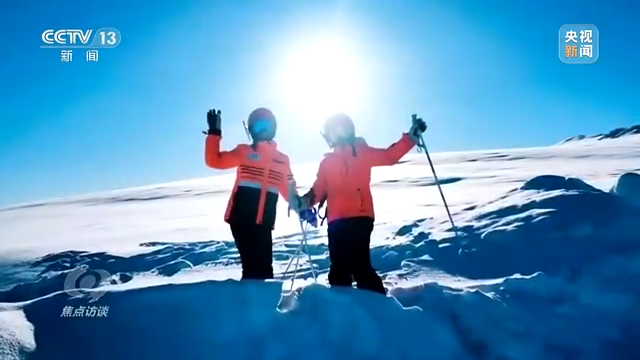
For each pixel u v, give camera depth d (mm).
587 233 6195
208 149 4645
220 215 16766
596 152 31406
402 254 6855
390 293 4438
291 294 4047
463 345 3990
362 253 4508
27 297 6922
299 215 4809
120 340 3600
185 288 3992
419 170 26672
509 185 17656
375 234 8914
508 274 5715
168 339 3607
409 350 3703
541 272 5145
